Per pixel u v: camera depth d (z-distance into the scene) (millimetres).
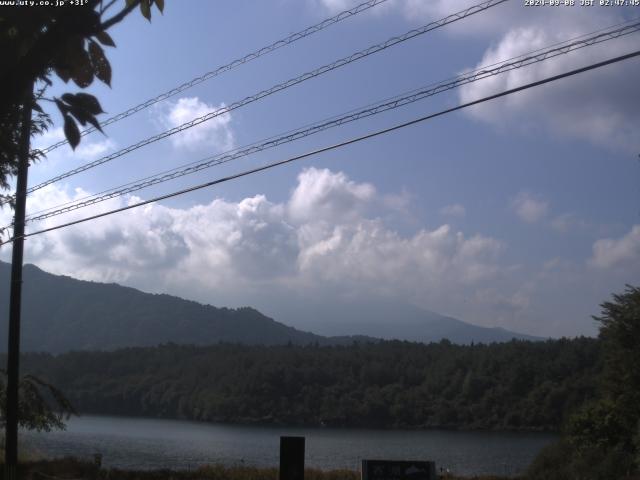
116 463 53562
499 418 107375
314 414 123062
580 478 32500
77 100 3525
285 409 127188
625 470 31188
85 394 143625
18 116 3801
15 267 20031
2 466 25016
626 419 36062
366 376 131375
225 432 103812
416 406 116562
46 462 28734
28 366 153125
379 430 109875
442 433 102438
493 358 118500
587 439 36562
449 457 65688
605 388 40062
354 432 105062
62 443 75250
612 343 38562
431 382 122188
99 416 136875
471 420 110000
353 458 62062
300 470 13359
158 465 52000
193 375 146000
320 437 93062
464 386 114750
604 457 33031
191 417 134000
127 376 154125
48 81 3686
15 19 3314
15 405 19750
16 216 18938
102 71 3580
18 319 20016
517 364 111562
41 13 3334
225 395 130625
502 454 69500
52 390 28609
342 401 122688
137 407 142250
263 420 126438
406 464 13641
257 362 141125
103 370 157750
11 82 3365
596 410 37344
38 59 3369
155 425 118125
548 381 106312
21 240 20078
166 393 139375
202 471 29438
